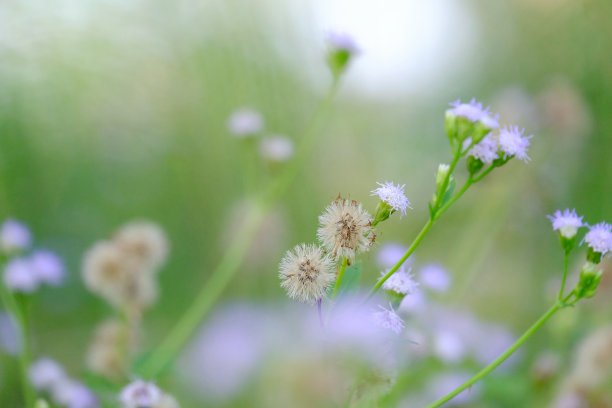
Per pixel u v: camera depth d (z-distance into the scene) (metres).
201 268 0.85
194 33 1.02
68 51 1.00
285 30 1.02
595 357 0.59
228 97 0.99
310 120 1.01
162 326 0.77
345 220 0.42
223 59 1.01
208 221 0.89
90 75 1.01
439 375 0.58
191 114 0.99
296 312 0.52
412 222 0.91
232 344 0.58
